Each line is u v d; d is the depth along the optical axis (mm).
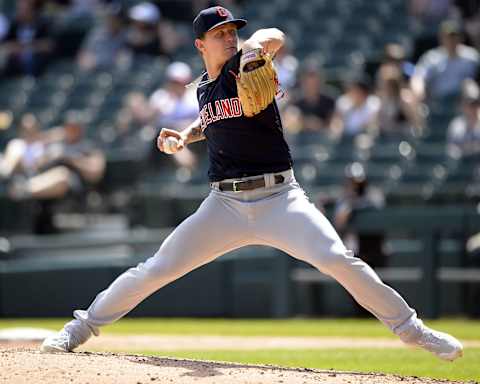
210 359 24156
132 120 54469
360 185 39531
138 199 47312
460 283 38906
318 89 50844
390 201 43000
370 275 17453
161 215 46469
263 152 17578
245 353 25891
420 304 38531
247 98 16688
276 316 40250
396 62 49375
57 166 49250
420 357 24609
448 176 43469
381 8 62750
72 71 64625
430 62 51938
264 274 40906
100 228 50250
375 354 25562
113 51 63188
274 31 16969
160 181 48312
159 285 18734
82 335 19344
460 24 58656
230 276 41250
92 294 42094
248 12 65188
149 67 61562
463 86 48844
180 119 49312
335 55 57750
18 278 42969
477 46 57469
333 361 23875
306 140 48875
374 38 58875
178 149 18703
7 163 50531
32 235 48531
